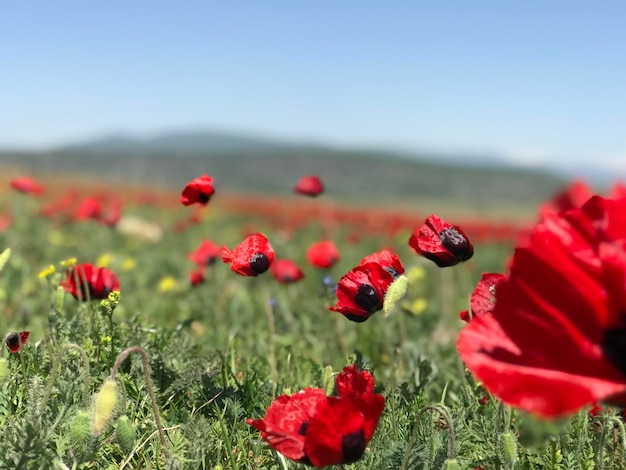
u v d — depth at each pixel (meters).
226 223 3.93
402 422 0.67
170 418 0.70
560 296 0.30
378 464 0.55
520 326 0.30
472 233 3.43
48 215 2.78
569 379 0.26
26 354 0.75
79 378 0.65
